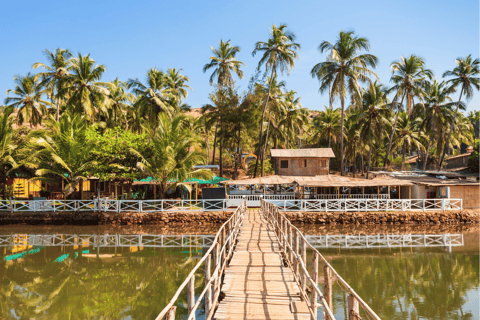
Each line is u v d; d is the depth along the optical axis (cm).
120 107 5100
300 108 6100
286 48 4409
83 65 4034
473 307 1133
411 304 1168
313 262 738
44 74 4062
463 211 3203
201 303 1198
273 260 1161
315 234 2612
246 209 3303
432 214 3152
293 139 6397
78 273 1565
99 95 4175
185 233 2667
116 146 3184
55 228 2886
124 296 1275
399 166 5178
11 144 3569
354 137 5922
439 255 1891
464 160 5966
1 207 3306
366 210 3262
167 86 5309
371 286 1359
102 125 4956
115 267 1659
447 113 5406
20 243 2248
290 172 4034
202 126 6256
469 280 1430
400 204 3422
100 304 1195
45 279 1480
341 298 1214
